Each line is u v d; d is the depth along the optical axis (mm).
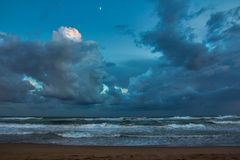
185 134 21906
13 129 26469
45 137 19938
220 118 49531
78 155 11453
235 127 30016
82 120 39562
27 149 13773
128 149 13922
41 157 10867
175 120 41594
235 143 16812
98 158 10391
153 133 22906
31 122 35500
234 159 10109
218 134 21875
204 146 15383
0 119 41594
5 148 14078
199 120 42406
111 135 21125
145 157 10609
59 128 28031
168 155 11305
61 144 16375
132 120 40906
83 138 19484
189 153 12453
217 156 10844
